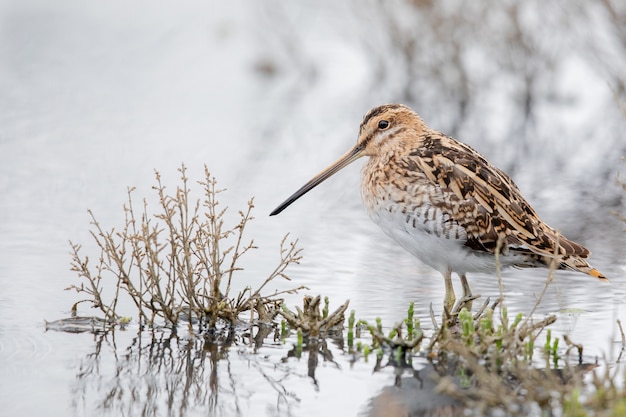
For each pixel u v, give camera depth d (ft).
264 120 77.20
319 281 44.80
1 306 40.70
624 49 79.00
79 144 69.15
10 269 45.09
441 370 35.42
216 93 85.20
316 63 94.48
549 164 66.03
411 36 87.35
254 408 32.63
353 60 95.55
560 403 31.63
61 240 49.39
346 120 77.51
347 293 43.32
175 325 39.58
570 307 41.32
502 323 35.91
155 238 40.22
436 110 80.94
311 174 64.03
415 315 40.65
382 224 41.16
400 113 42.57
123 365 35.73
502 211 39.22
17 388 33.58
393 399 33.17
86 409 32.19
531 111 80.48
